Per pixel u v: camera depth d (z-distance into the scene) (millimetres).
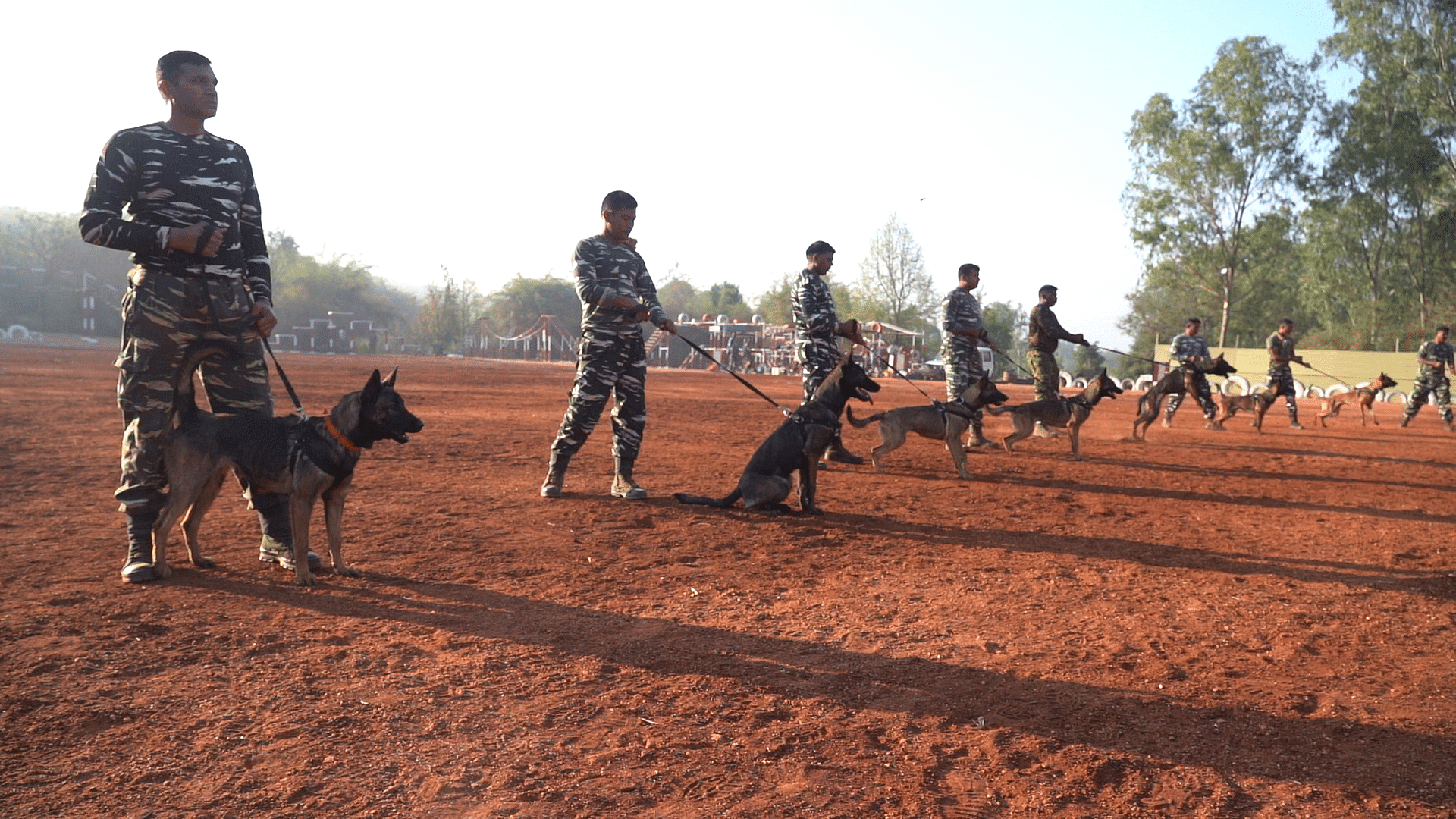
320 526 6891
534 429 14594
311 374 30484
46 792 2871
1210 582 5961
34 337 67625
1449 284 48031
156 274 5168
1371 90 47219
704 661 4254
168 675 3873
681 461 11297
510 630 4625
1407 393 36938
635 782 3074
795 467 7977
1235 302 63625
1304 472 11602
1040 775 3209
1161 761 3334
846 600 5387
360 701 3662
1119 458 12695
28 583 5121
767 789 3049
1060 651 4531
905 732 3533
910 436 14977
